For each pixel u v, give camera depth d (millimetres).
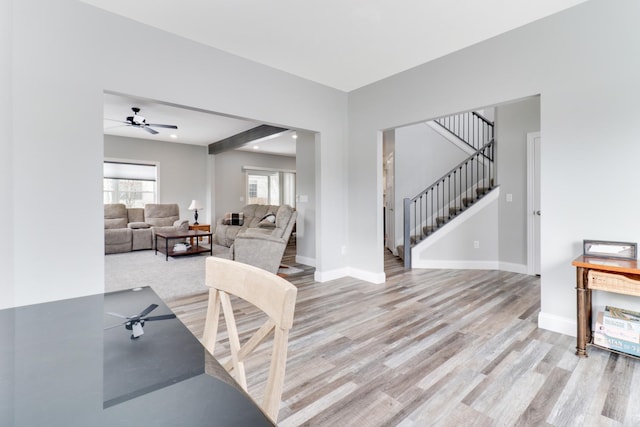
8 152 2080
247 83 3330
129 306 1085
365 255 4160
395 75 3732
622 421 1492
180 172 8031
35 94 2191
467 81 3084
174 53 2838
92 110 2416
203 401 564
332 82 3986
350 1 2406
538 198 4266
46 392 585
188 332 882
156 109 5023
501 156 4605
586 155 2357
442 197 5965
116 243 6082
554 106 2510
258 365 2025
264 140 6973
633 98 2170
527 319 2766
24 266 2154
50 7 2248
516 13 2531
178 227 6590
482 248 4734
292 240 7980
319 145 4055
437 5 2447
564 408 1589
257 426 491
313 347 2260
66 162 2309
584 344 2104
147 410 533
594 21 2320
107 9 2473
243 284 924
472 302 3234
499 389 1753
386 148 7258
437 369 1962
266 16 2592
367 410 1587
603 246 2238
